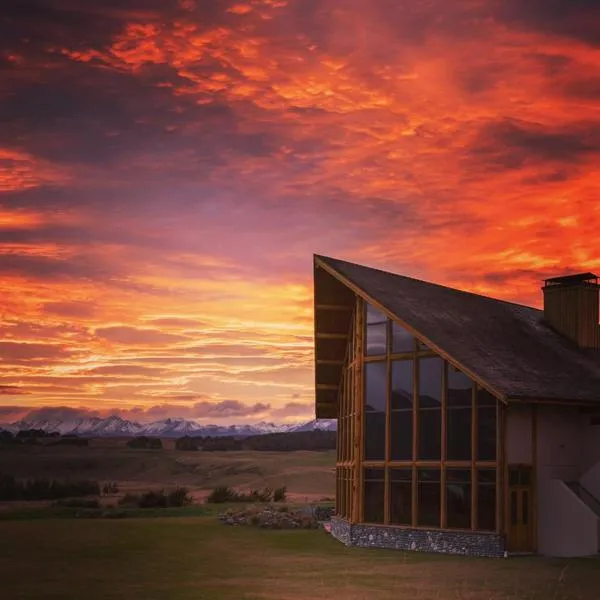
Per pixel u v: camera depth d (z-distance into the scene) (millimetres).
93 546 26688
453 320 28844
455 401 26000
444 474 25891
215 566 22375
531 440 25312
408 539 26422
